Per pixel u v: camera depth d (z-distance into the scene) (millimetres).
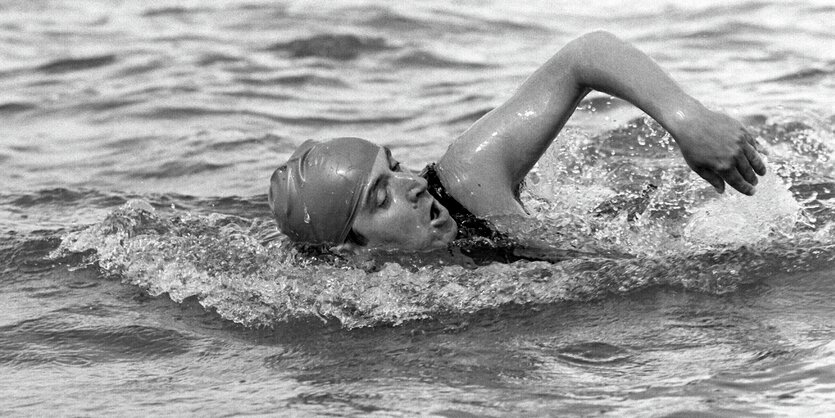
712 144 8828
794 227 10180
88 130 17922
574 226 10406
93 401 7906
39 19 26750
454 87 19344
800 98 16484
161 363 8656
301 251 10055
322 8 25906
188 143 16625
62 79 21281
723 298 8906
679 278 9297
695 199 11203
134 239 11414
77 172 15516
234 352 8805
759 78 17938
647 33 21984
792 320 8375
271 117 18094
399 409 7402
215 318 9570
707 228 10141
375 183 9531
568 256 9875
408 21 24203
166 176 15117
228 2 27422
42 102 19734
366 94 19281
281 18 25203
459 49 21969
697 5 23875
